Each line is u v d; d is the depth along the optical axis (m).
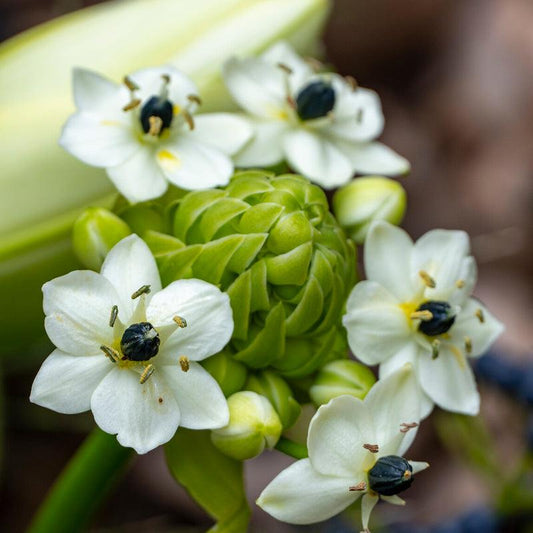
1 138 0.40
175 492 0.54
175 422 0.34
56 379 0.33
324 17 0.43
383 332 0.35
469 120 0.68
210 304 0.34
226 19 0.42
